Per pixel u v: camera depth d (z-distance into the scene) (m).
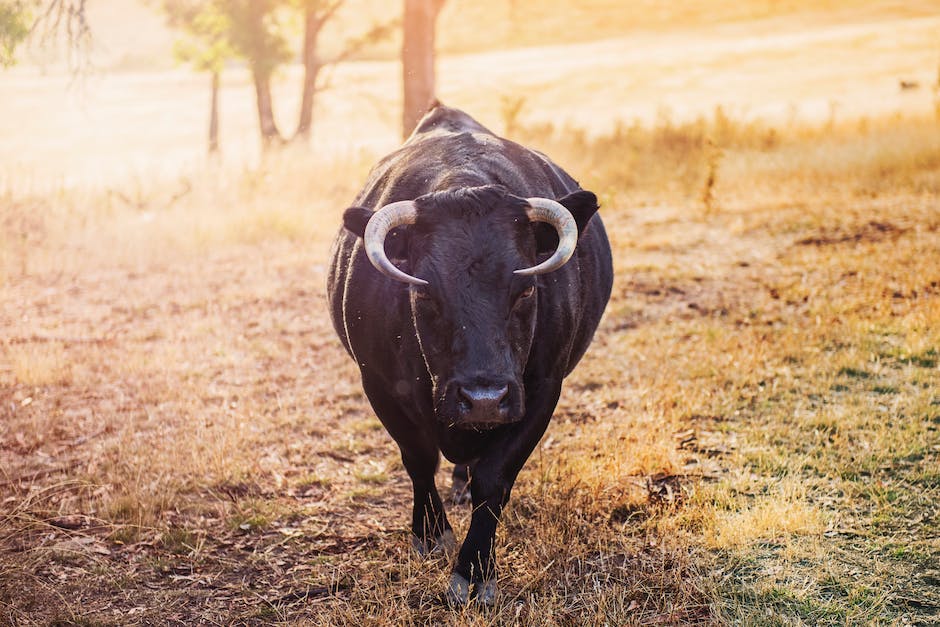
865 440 5.67
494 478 4.12
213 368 7.83
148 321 9.26
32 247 12.16
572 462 5.59
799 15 77.25
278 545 4.97
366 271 4.32
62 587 4.52
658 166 16.75
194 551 4.85
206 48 27.05
